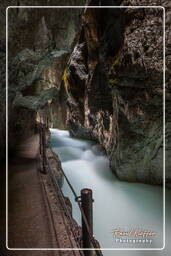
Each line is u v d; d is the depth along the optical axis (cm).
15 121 1170
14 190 645
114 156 1173
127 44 923
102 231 794
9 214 518
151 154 960
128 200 973
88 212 280
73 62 1875
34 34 856
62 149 1784
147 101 860
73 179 1192
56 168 879
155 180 1022
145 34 843
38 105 1545
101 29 1292
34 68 1030
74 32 1027
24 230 455
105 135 1438
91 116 1661
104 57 1256
